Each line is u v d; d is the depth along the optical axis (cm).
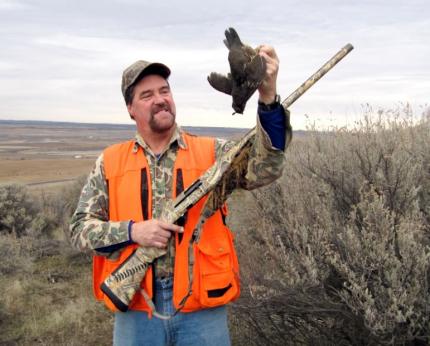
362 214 374
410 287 327
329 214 398
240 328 459
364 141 441
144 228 249
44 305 690
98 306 678
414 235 365
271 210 456
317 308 370
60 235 1127
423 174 425
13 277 781
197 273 250
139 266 254
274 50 220
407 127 475
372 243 343
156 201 263
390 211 380
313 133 519
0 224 1128
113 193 270
